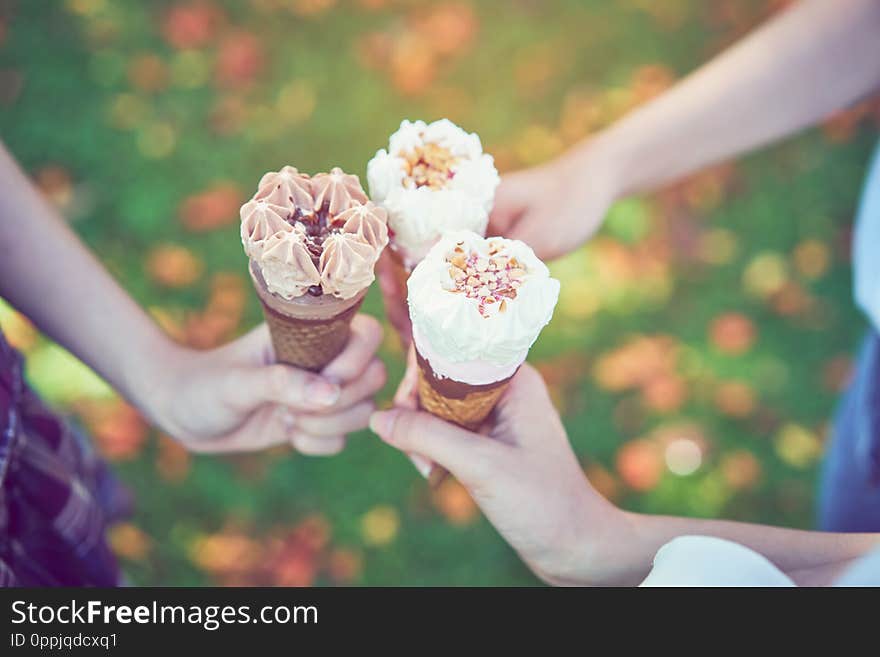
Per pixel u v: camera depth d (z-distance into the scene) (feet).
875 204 2.44
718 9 4.34
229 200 3.81
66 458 2.27
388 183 2.02
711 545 1.79
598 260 3.70
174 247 3.71
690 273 3.77
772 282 3.78
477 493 2.08
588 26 4.32
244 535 3.29
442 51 4.21
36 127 3.91
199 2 4.24
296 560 3.25
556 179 2.53
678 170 2.63
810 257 3.84
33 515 2.15
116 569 2.47
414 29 4.25
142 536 3.27
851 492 2.62
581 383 3.53
